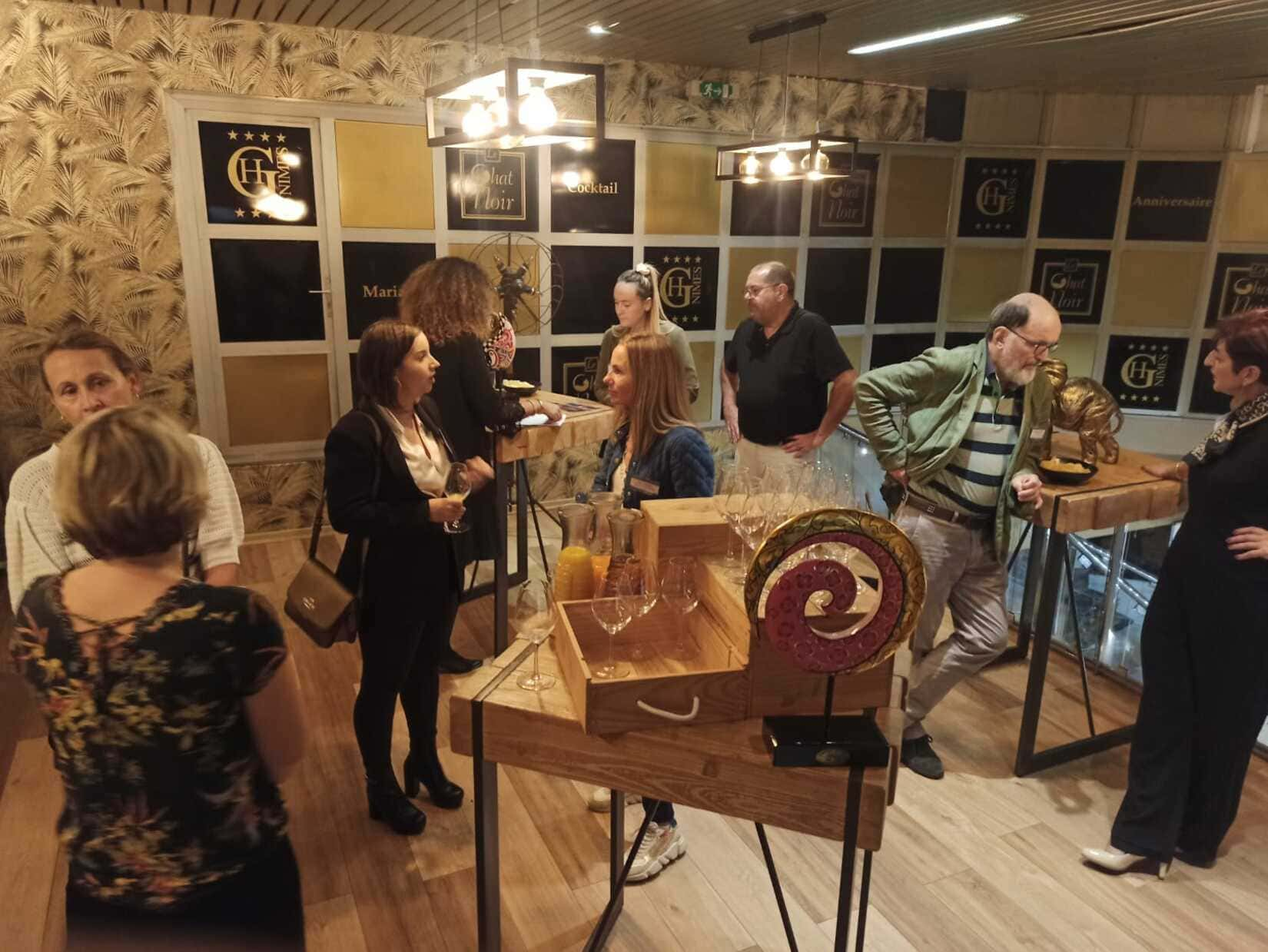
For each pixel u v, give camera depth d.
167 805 1.13
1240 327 2.12
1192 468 2.24
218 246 4.25
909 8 3.43
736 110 5.22
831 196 5.57
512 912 2.15
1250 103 5.48
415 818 2.39
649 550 1.67
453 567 2.29
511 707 1.48
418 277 2.85
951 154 5.75
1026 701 2.73
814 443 3.69
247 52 4.09
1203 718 2.26
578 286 5.10
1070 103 5.70
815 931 2.11
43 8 3.74
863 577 1.59
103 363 1.63
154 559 1.12
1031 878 2.32
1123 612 3.60
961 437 2.56
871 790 1.35
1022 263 6.00
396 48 4.36
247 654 1.13
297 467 4.65
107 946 1.19
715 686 1.41
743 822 2.53
